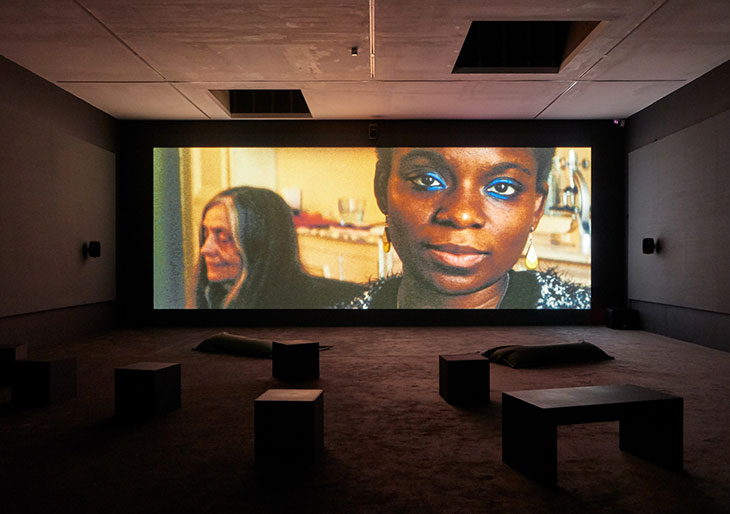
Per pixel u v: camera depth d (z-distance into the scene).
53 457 3.12
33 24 5.46
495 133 9.43
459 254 9.36
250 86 7.54
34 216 6.90
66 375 4.45
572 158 9.44
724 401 4.31
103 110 8.81
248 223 9.44
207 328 9.18
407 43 5.97
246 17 5.31
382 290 9.39
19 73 6.68
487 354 6.25
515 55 7.10
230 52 6.27
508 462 3.00
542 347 6.03
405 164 9.41
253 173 9.47
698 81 7.20
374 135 9.37
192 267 9.45
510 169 9.41
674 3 5.03
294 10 5.16
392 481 2.77
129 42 5.95
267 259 9.42
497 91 7.77
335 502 2.52
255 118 9.31
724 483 2.74
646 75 7.09
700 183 7.13
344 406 4.20
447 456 3.12
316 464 3.00
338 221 9.42
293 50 6.19
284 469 2.93
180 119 9.42
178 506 2.48
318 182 9.44
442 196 9.39
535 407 2.76
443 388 4.45
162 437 3.48
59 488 2.69
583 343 6.24
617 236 9.48
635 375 5.29
